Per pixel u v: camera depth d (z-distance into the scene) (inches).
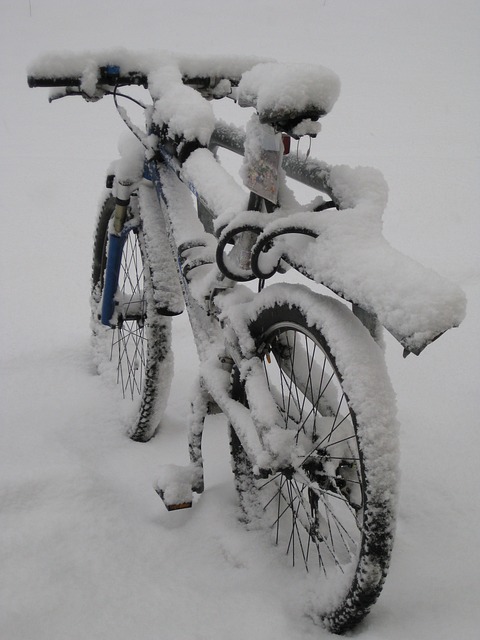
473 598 62.5
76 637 60.6
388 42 287.1
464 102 224.8
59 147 205.2
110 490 81.4
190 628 61.4
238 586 66.7
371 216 55.5
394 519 54.0
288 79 53.0
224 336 70.9
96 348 113.2
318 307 58.2
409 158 185.3
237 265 66.4
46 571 67.3
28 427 94.1
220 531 74.0
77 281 139.2
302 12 328.8
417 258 136.1
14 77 258.5
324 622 60.9
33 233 158.2
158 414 91.4
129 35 299.3
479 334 112.3
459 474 81.3
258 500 75.4
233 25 311.4
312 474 63.6
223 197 67.9
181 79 81.4
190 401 76.9
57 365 112.1
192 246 76.5
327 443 62.2
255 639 59.8
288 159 66.5
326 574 65.1
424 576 66.2
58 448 88.0
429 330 44.7
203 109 74.9
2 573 66.9
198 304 76.0
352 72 255.3
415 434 89.4
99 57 80.2
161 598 64.9
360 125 209.0
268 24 312.2
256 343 68.9
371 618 61.6
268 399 64.6
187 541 73.5
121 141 87.5
